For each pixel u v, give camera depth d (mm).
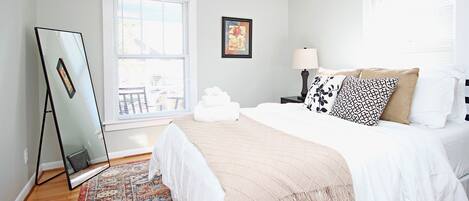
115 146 3197
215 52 3631
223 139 1616
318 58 3551
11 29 2041
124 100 3264
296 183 1176
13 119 2055
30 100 2469
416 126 1974
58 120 2475
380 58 2791
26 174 2311
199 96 3572
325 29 3418
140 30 3248
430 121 1950
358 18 2975
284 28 4082
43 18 2740
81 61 2816
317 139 1622
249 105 3932
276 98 4133
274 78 4090
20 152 2188
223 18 3627
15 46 2119
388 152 1499
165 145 2043
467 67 2123
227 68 3732
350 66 3098
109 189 2385
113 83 3125
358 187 1338
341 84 2363
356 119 2057
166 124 3445
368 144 1526
